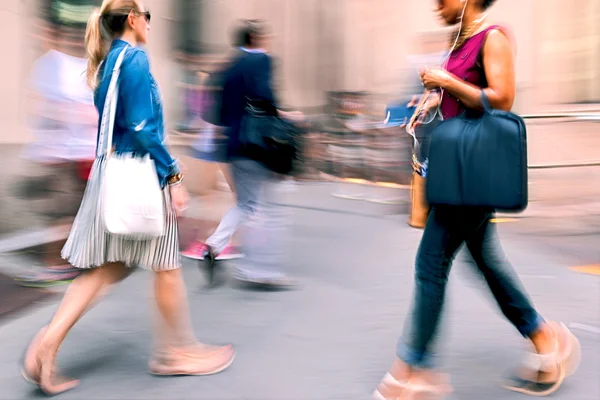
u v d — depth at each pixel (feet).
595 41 34.83
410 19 40.32
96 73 10.85
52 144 16.46
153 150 10.33
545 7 35.22
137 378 11.45
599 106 33.94
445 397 10.57
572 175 31.09
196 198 26.89
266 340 13.14
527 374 11.00
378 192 30.96
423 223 23.65
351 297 15.74
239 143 15.96
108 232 10.16
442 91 10.40
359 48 42.37
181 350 11.54
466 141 9.61
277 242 16.51
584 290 15.92
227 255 17.19
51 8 16.30
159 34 35.35
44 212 20.10
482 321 13.93
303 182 34.04
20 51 29.91
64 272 16.60
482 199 9.53
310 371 11.69
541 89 35.04
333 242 21.39
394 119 30.86
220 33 39.04
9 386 11.14
